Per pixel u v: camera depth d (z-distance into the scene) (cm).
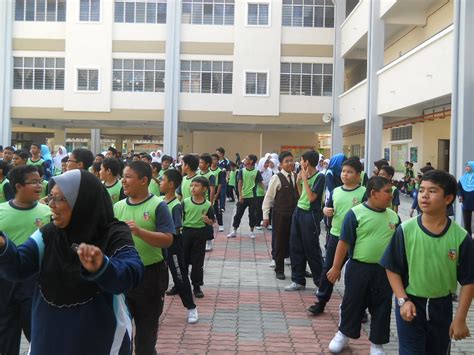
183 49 2639
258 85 2645
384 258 327
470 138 1080
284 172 719
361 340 487
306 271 748
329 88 2642
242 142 3506
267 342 478
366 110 1798
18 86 2680
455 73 1105
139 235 358
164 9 2653
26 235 377
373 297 430
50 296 228
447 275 311
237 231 1202
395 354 453
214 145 3512
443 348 320
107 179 568
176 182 525
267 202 735
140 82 2662
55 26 2659
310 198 621
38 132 3550
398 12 1712
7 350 363
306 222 632
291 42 2641
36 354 230
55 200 222
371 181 439
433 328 317
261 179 1109
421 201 310
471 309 587
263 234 1155
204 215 625
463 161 1080
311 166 632
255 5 2634
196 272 625
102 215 232
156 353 416
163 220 390
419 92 1349
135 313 386
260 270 788
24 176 379
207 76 2645
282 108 2652
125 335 247
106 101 2653
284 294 650
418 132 1845
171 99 2605
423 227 315
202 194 629
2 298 357
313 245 630
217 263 838
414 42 1852
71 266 225
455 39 1103
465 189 841
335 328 522
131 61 2664
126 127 3125
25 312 358
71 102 2656
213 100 2647
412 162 1906
